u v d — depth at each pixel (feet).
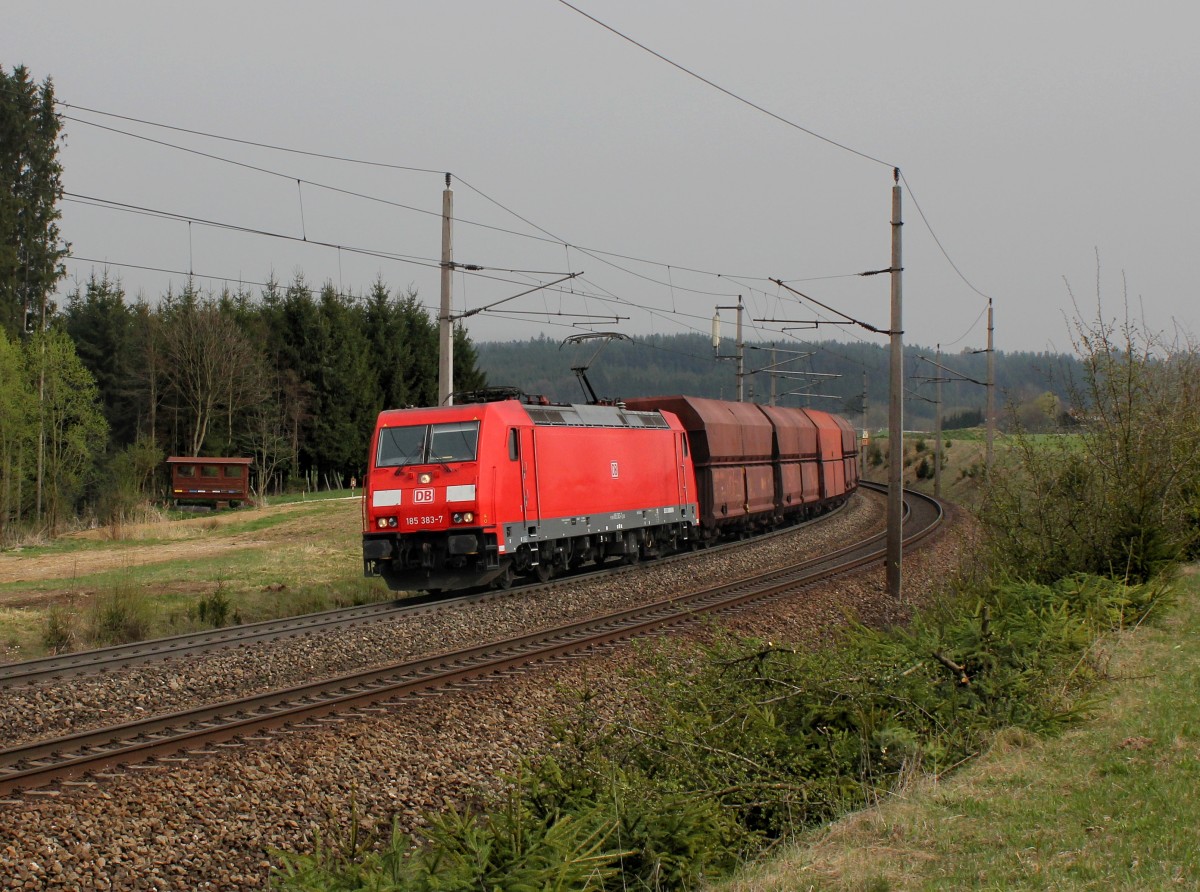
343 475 237.04
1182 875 18.72
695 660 37.06
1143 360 51.44
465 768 33.55
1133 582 48.60
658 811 25.05
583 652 49.08
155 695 41.52
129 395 223.92
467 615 59.21
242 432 228.43
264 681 44.78
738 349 147.23
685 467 96.78
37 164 194.80
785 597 67.62
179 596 71.00
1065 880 19.02
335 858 24.26
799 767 28.66
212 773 29.68
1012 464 53.98
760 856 24.76
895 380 70.44
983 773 26.55
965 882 19.51
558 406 78.13
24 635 57.77
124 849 25.20
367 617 58.18
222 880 24.88
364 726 34.73
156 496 201.36
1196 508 54.49
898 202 68.95
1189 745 26.76
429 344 255.91
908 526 127.65
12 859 23.63
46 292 196.54
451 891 20.01
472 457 66.95
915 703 31.60
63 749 32.07
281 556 97.50
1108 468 50.93
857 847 22.25
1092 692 33.37
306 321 232.12
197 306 228.02
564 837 22.07
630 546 87.97
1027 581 48.80
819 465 143.64
